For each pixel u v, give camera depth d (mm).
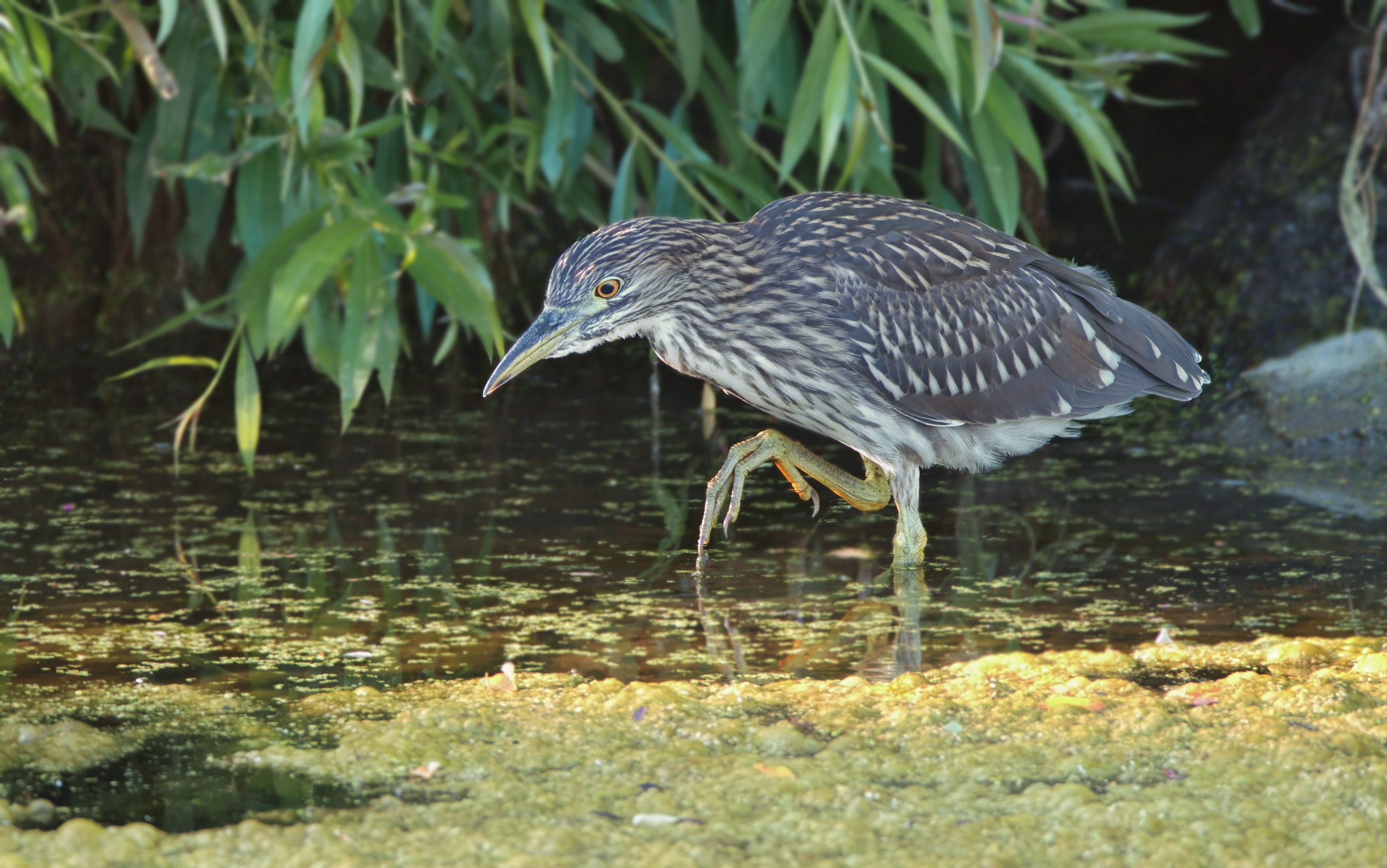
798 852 5371
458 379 13930
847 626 8016
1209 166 17906
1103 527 9789
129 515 9922
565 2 11719
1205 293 14031
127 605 8250
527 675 7238
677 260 8594
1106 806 5688
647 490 10688
